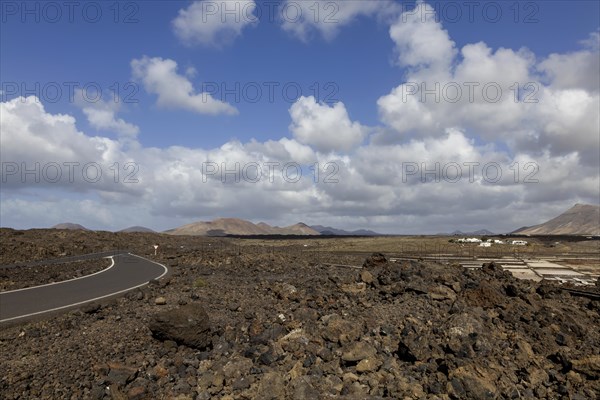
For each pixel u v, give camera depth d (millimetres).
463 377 10852
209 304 16984
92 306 16125
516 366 12281
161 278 26703
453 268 25172
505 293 19250
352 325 13203
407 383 10820
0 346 12086
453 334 13148
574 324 15492
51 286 23422
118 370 10578
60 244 51406
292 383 10367
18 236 52406
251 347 12414
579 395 11086
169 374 10938
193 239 99625
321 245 96438
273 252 52906
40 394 9547
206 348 12555
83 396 9656
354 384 10672
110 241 64438
